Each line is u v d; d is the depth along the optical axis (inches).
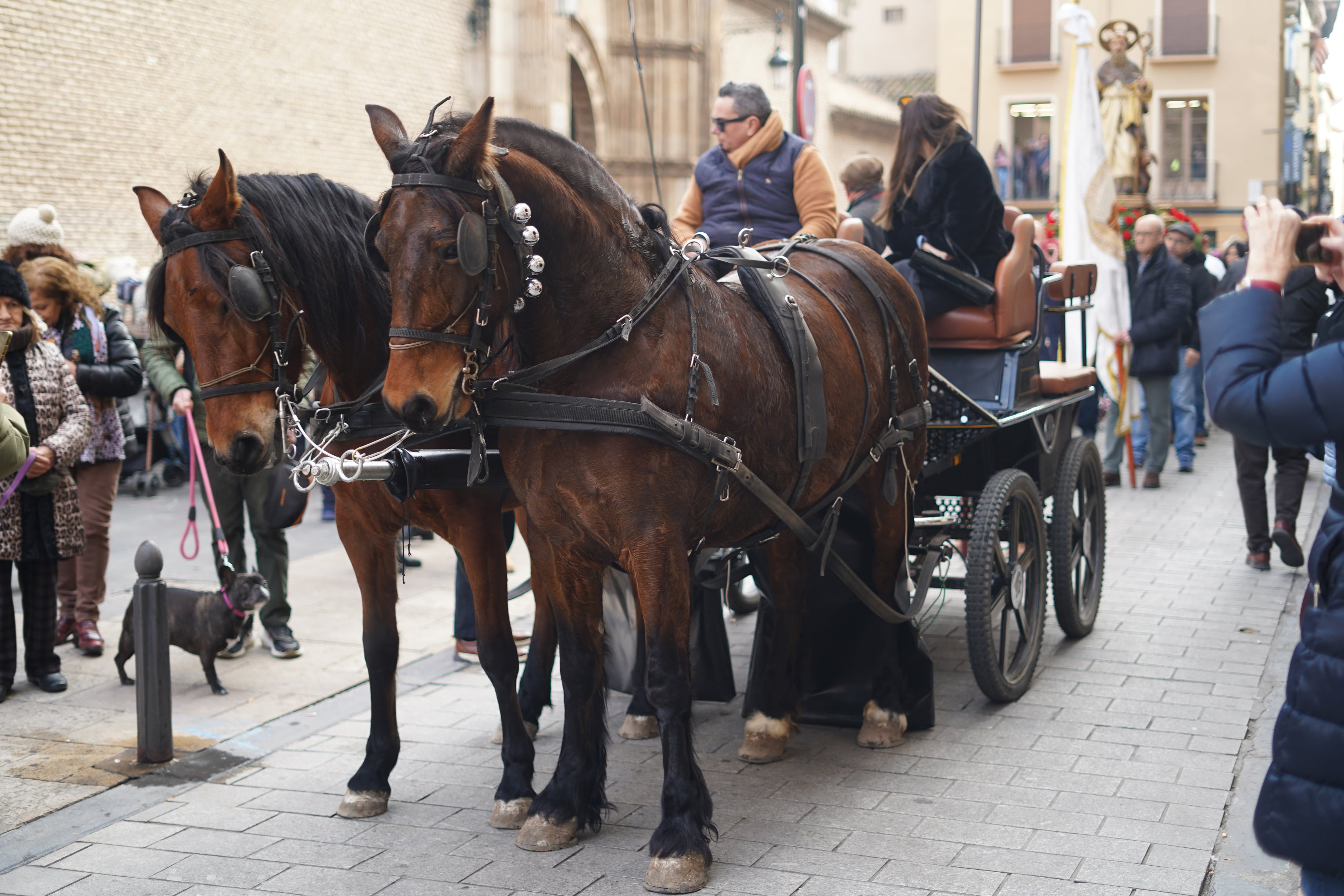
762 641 189.6
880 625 189.6
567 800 154.9
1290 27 1245.7
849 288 180.4
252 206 144.5
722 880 142.6
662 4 869.2
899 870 144.5
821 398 157.9
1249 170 1246.9
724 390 143.9
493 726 202.5
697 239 145.0
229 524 247.9
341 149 667.4
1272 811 90.6
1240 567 303.3
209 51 576.1
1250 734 188.7
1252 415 87.4
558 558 146.9
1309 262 94.2
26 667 226.2
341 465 137.5
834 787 171.5
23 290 216.2
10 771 184.1
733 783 173.5
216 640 218.5
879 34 2065.7
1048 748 184.7
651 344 138.3
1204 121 1255.5
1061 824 156.9
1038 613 219.5
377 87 689.0
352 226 153.6
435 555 343.3
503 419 137.7
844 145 1450.5
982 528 199.2
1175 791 166.9
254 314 137.3
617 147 887.1
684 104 888.9
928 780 173.5
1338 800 87.0
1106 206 419.2
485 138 124.1
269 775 181.6
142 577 186.5
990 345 221.5
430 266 123.3
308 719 207.6
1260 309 89.7
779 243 190.1
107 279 279.0
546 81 766.5
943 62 1331.2
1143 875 141.6
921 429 192.2
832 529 172.4
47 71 497.0
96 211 522.0
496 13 759.1
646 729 197.8
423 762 185.9
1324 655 88.4
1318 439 85.6
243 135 598.9
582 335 137.3
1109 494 412.2
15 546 216.2
